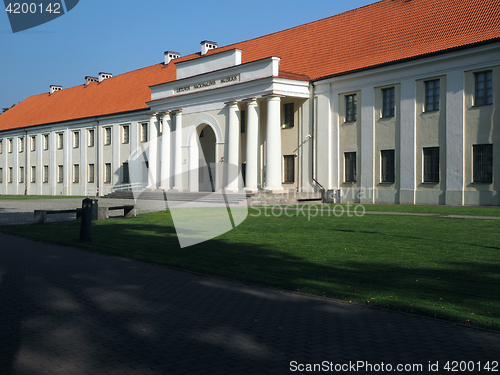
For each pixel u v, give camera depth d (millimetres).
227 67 34875
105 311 6812
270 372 4570
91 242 14047
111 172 49875
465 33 27141
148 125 45812
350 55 33031
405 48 29719
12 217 23750
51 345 5391
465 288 7832
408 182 28750
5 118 68125
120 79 56000
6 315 6625
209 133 40938
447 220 18219
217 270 9641
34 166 60625
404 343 5305
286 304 7059
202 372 4594
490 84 25188
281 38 40844
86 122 52781
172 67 50625
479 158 25672
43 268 10188
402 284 8172
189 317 6465
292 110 34969
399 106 29156
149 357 5000
